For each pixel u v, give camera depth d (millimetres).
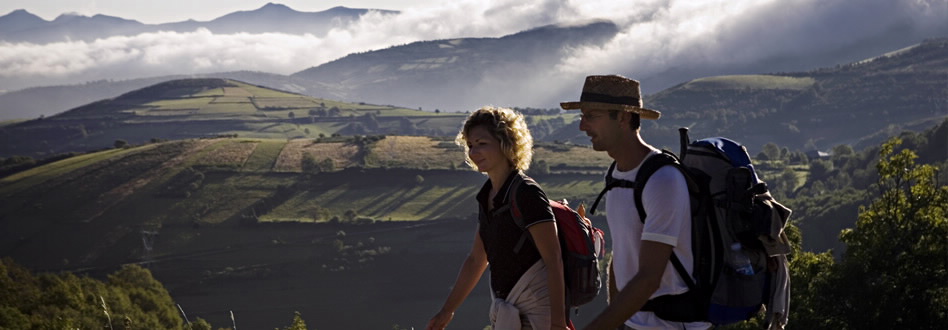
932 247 21500
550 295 3234
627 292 2738
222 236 169250
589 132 3012
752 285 2893
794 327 21656
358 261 151500
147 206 183125
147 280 94875
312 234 167750
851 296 21516
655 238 2754
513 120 3361
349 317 131125
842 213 114438
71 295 60219
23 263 160375
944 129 154750
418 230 168250
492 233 3396
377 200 186750
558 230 3393
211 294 141250
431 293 141000
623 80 2949
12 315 48031
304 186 194000
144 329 65250
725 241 2854
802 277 22672
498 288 3414
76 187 192250
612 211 3004
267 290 142625
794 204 134500
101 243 168125
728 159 2920
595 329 2717
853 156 191875
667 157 2877
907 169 22812
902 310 20906
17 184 196375
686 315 2854
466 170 196375
